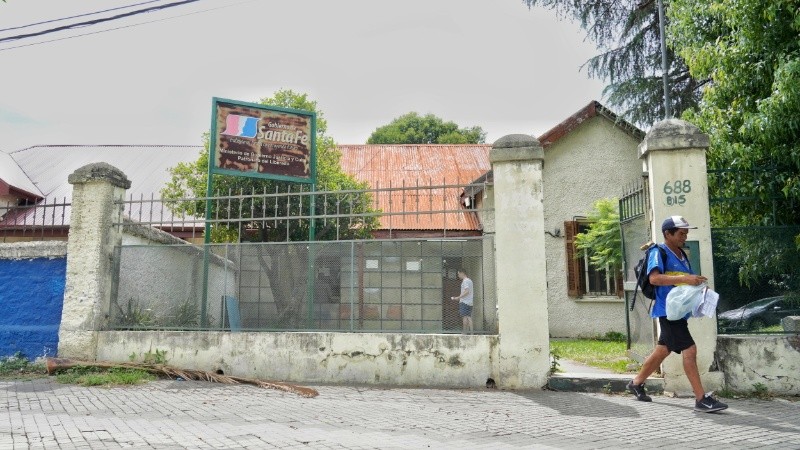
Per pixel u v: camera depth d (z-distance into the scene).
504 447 4.21
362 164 20.28
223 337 7.75
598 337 14.82
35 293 8.47
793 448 4.24
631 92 15.17
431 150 21.48
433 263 7.38
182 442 4.27
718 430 4.83
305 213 11.69
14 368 8.04
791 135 7.10
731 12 7.47
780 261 6.74
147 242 9.53
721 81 7.98
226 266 8.00
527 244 7.03
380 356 7.28
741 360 6.49
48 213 15.91
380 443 4.30
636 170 15.84
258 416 5.32
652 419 5.27
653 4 14.53
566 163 15.93
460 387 7.02
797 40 7.01
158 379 7.51
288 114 10.72
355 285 7.58
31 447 4.13
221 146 10.03
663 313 5.80
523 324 6.94
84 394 6.46
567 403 6.06
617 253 13.59
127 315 8.32
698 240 6.57
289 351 7.54
